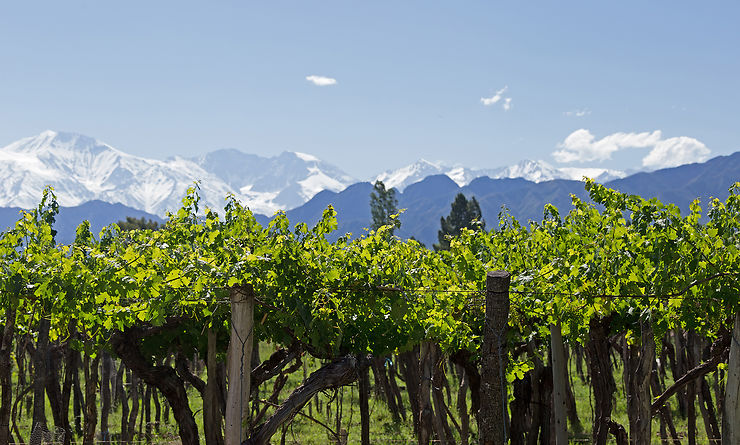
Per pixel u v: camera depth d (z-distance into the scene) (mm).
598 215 12484
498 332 8875
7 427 11258
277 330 12734
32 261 11219
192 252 11336
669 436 22234
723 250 10734
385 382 26297
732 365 9797
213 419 11859
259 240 11914
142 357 12711
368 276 11820
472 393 14547
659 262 10578
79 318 11633
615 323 13008
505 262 14086
